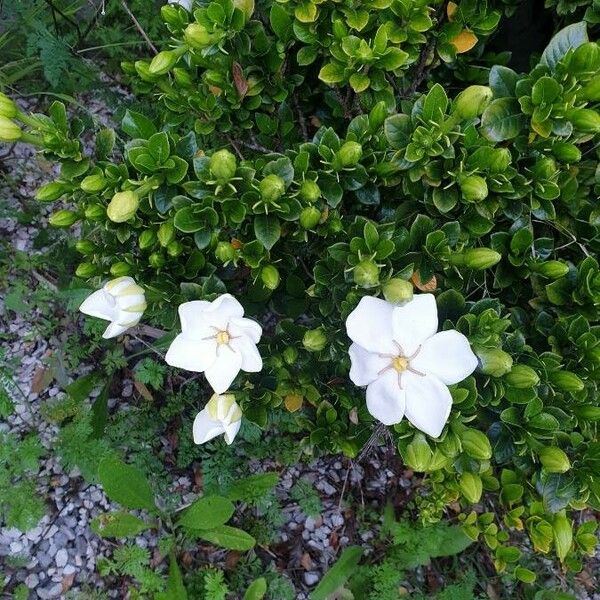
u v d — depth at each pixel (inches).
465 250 14.9
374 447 22.4
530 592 22.0
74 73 25.0
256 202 14.1
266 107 17.9
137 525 21.1
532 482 16.8
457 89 19.6
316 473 23.5
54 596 21.1
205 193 13.9
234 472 22.3
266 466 23.1
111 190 14.5
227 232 15.4
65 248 23.5
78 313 23.6
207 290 14.5
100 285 16.9
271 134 17.7
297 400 18.0
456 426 13.7
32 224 25.0
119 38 25.6
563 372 14.3
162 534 22.0
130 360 23.9
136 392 23.4
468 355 12.3
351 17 14.4
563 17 18.2
